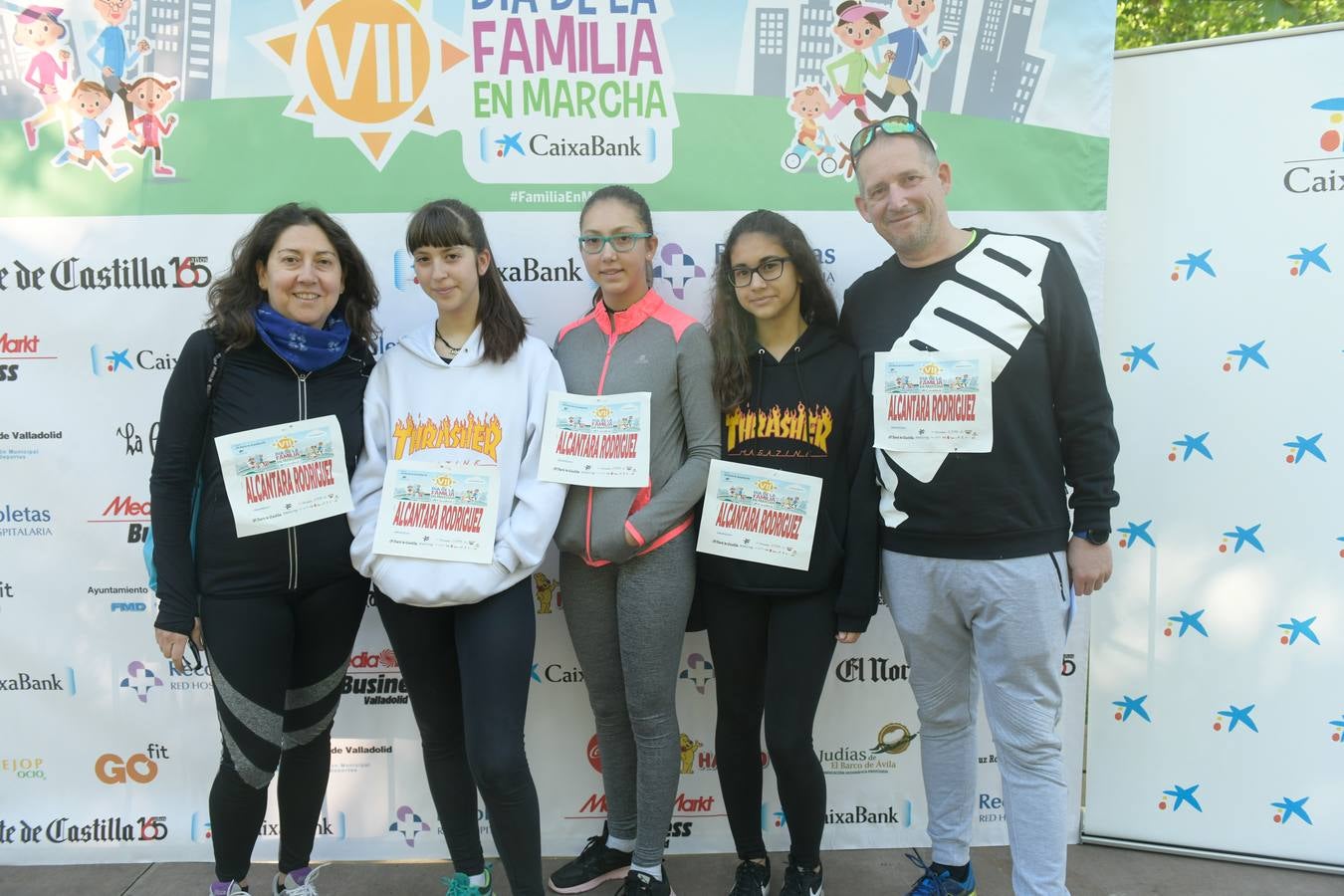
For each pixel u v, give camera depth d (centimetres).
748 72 226
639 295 198
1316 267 219
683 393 192
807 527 188
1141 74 226
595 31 224
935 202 181
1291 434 224
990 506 178
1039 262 180
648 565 190
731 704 200
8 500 231
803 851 202
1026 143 227
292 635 184
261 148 225
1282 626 229
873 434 189
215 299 182
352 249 190
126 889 227
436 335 194
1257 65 218
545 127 227
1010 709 184
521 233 229
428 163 227
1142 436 233
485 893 201
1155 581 235
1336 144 215
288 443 179
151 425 230
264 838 241
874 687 241
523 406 187
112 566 233
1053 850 182
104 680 237
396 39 223
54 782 239
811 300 195
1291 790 231
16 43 223
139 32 222
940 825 206
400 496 182
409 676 189
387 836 242
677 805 244
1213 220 224
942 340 181
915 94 227
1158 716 238
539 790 244
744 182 229
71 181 225
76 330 228
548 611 239
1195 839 238
